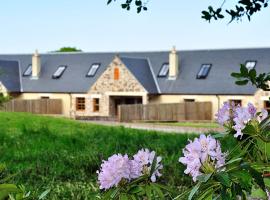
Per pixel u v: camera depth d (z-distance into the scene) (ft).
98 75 165.48
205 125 124.98
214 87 148.05
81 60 173.88
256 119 8.05
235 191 6.89
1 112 90.48
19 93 171.83
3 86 166.71
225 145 30.96
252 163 7.44
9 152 44.11
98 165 35.78
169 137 56.13
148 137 55.83
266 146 7.68
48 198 26.14
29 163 38.29
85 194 27.02
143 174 8.56
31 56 182.60
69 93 163.53
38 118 83.25
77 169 35.63
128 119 139.64
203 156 7.11
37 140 54.13
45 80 171.22
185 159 7.20
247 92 141.90
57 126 75.00
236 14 21.20
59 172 33.88
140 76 154.30
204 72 153.79
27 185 28.71
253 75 10.06
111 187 8.48
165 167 32.89
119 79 155.22
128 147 46.16
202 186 6.91
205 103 147.95
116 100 158.30
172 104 147.23
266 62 149.59
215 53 158.40
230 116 8.67
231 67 151.74
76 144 50.44
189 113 147.54
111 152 42.45
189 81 152.97
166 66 160.04
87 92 160.45
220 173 6.73
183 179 30.42
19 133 62.59
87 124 79.92
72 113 162.91
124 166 8.39
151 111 144.46
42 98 168.66
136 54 168.76
